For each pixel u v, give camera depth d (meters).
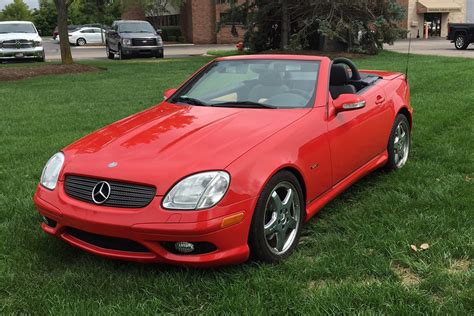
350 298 3.00
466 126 7.39
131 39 24.67
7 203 4.81
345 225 4.12
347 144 4.46
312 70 4.64
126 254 3.34
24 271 3.54
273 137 3.66
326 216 4.44
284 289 3.14
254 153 3.45
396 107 5.49
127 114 9.54
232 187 3.24
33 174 5.75
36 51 22.80
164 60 24.19
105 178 3.37
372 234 3.88
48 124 8.77
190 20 46.09
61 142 7.29
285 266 3.48
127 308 2.98
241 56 5.16
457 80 12.70
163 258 3.26
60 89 13.77
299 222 3.81
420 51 27.23
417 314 2.84
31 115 9.71
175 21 51.41
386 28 23.27
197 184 3.21
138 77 16.42
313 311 2.88
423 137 6.89
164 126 3.96
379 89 5.38
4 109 10.52
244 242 3.33
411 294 3.01
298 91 4.44
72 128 8.38
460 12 46.88
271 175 3.44
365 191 4.99
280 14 25.20
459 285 3.11
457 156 5.90
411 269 3.40
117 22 26.16
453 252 3.55
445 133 7.14
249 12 26.30
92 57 28.78
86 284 3.33
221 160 3.34
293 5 24.41
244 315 2.90
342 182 4.51
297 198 3.76
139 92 12.75
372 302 2.96
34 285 3.34
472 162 5.71
